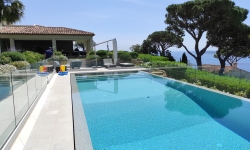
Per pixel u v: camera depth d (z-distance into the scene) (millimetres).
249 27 18312
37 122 4188
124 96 7711
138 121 5039
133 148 3670
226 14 17359
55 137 3484
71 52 20766
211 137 4105
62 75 11844
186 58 22516
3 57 9867
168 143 3834
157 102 6832
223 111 5824
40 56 15383
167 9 20406
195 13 18391
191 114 5609
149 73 13125
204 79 9469
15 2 14117
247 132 4367
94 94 8094
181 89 9008
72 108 5191
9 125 3424
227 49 21312
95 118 5234
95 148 3658
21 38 18531
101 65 16281
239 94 7340
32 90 5441
